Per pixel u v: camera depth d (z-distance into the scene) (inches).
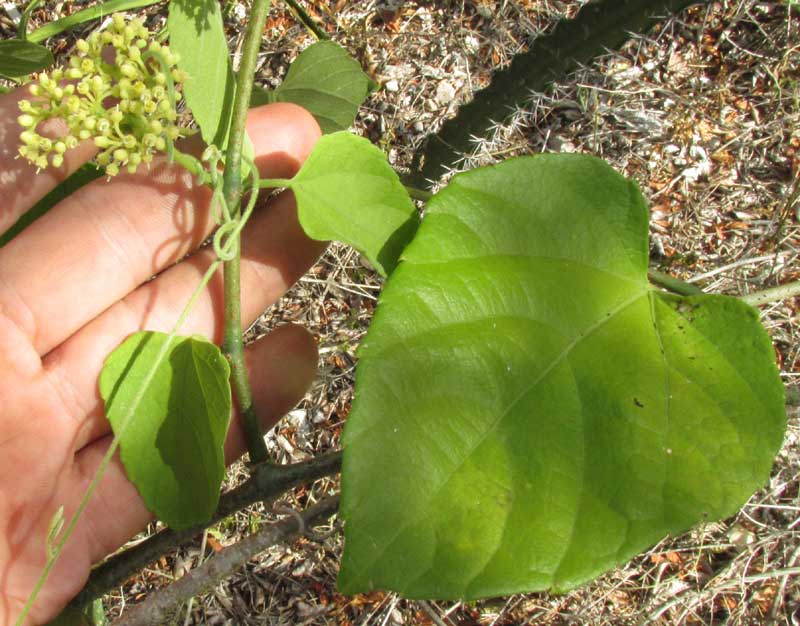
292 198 11.3
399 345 7.4
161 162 11.0
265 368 11.4
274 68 20.2
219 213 11.1
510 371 7.6
